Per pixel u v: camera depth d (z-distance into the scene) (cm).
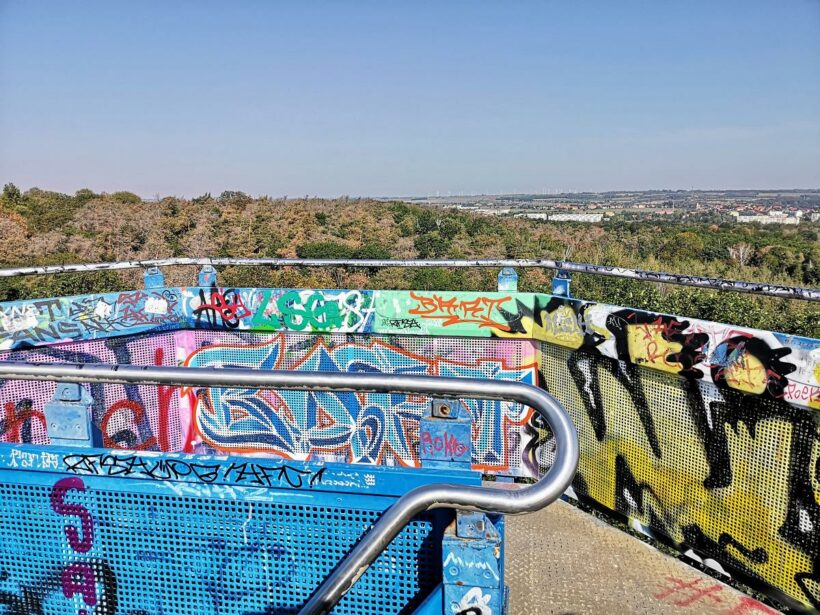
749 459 275
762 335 263
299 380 145
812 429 249
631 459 336
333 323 425
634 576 309
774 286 307
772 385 259
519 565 317
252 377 148
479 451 414
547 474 126
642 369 323
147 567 166
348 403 424
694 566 317
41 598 173
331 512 154
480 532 137
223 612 166
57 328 396
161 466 160
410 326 417
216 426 440
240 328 438
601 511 359
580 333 360
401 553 150
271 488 156
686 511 306
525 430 404
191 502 161
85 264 418
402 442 420
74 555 170
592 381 359
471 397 140
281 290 430
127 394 408
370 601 155
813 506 251
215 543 162
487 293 404
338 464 152
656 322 310
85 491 166
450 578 140
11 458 166
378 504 151
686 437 303
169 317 439
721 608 286
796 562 259
